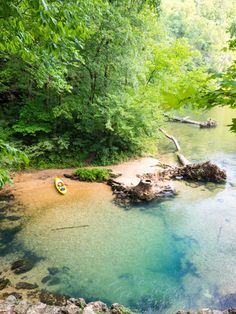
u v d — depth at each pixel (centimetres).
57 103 1134
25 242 629
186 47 1167
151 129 1186
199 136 1653
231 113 2325
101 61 1052
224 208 812
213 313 410
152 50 1172
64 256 588
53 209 784
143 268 562
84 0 559
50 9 205
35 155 1052
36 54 501
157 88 1120
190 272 552
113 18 939
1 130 1038
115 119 1064
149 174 984
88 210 787
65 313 405
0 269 538
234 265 573
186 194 900
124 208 807
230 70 130
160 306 470
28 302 431
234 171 1091
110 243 640
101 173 993
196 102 115
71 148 1134
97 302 436
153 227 711
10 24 236
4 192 866
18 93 1256
